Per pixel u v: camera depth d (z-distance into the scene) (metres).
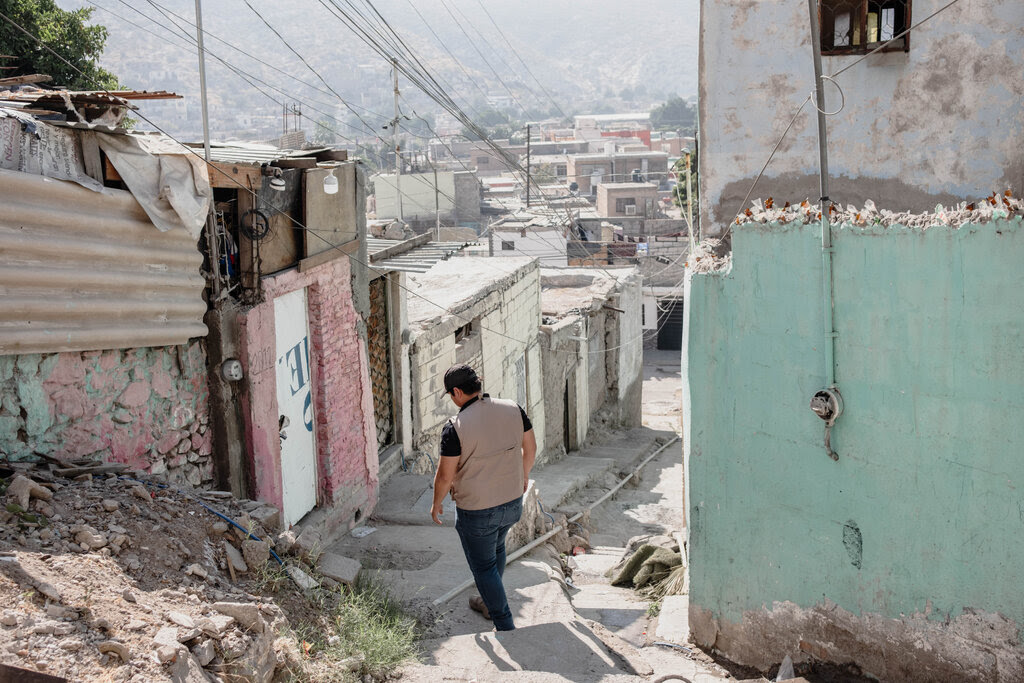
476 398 5.54
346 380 9.17
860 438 5.75
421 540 8.81
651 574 8.65
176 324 6.57
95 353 5.98
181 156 6.55
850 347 5.71
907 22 7.30
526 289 18.50
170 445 6.74
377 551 8.46
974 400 5.16
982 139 7.19
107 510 4.97
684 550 8.57
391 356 12.02
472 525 5.55
